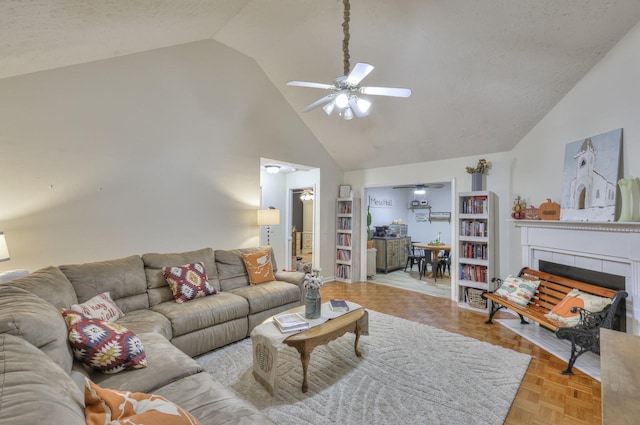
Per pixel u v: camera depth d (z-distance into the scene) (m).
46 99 2.81
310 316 2.55
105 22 2.21
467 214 4.32
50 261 2.86
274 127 4.82
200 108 3.93
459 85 3.57
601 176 2.79
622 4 2.38
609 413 0.99
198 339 2.68
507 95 3.48
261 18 3.40
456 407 2.02
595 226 2.79
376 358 2.70
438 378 2.38
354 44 3.53
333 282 5.91
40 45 2.17
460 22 2.92
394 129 4.62
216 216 4.11
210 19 3.14
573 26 2.64
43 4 1.60
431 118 4.18
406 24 3.12
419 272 6.75
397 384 2.29
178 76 3.71
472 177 4.37
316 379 2.37
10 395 0.72
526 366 2.56
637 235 2.46
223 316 2.86
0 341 1.01
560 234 3.24
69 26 2.03
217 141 4.11
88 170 3.06
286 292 3.47
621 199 2.58
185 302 2.88
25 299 1.53
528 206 3.86
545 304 3.17
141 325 2.33
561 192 3.35
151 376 1.61
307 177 6.01
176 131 3.71
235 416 1.31
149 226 3.50
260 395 2.16
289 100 4.98
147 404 1.01
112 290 2.60
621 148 2.62
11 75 2.59
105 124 3.17
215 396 1.47
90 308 2.17
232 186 4.28
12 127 2.65
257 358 2.33
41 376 0.88
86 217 3.06
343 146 5.50
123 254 3.30
